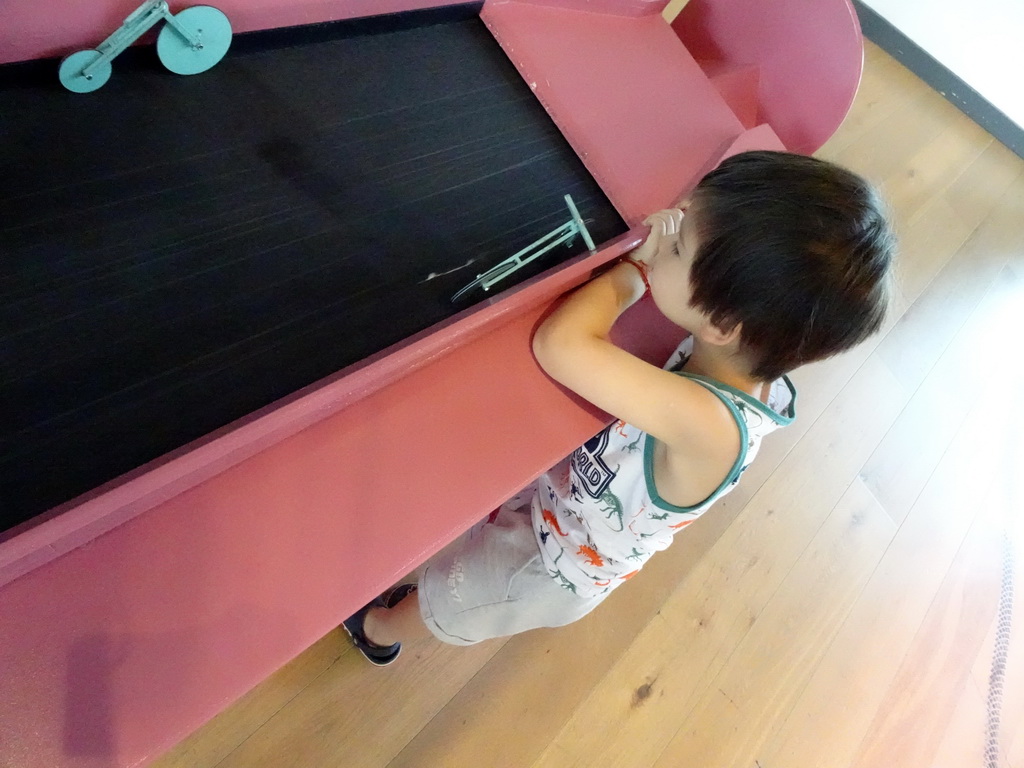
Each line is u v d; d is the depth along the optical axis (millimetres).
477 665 1157
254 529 539
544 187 804
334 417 596
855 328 617
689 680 1271
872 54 2350
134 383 535
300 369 591
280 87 696
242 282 601
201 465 501
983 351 1873
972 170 2209
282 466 563
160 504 516
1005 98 2240
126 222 579
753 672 1317
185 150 625
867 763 1315
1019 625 1553
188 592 506
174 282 577
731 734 1257
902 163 2109
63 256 548
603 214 829
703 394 653
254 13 661
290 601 533
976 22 2146
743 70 1127
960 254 2004
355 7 736
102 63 583
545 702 1169
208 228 606
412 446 619
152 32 617
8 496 475
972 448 1721
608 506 770
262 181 646
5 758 436
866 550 1510
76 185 572
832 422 1619
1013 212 2180
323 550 556
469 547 917
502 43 859
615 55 933
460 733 1105
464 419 650
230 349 574
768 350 629
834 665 1378
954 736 1395
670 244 684
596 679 1215
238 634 510
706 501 688
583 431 706
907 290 1869
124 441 516
